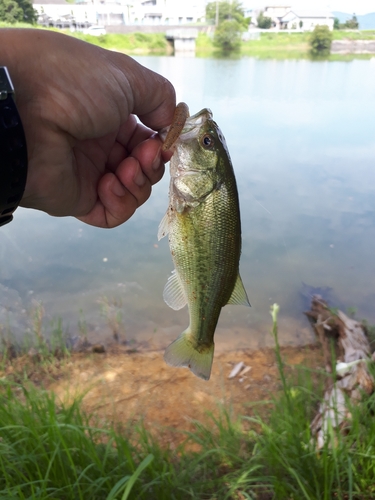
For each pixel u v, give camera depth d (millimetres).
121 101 273
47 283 811
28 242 938
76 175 313
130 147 355
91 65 256
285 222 1009
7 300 770
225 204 294
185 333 318
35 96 247
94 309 754
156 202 1091
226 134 1462
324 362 627
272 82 2141
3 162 215
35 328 666
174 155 296
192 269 301
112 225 357
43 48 243
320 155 1321
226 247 298
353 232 960
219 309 311
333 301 777
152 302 775
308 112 1686
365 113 1668
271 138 1437
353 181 1176
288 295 796
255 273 856
